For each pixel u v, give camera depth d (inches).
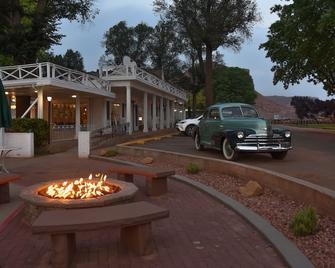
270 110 5300.2
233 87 3607.3
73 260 218.8
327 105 3476.9
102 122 1238.3
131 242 227.6
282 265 209.8
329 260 211.8
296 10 1230.3
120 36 2928.2
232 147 569.0
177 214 314.0
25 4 1397.6
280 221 285.3
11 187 416.5
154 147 820.0
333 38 1197.1
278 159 592.7
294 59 1574.8
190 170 494.0
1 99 455.2
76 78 1015.0
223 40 1782.7
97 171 541.3
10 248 238.8
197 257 222.1
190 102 3171.8
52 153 788.0
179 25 1888.5
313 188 306.3
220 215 310.8
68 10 1380.4
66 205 258.1
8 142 716.0
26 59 1146.7
